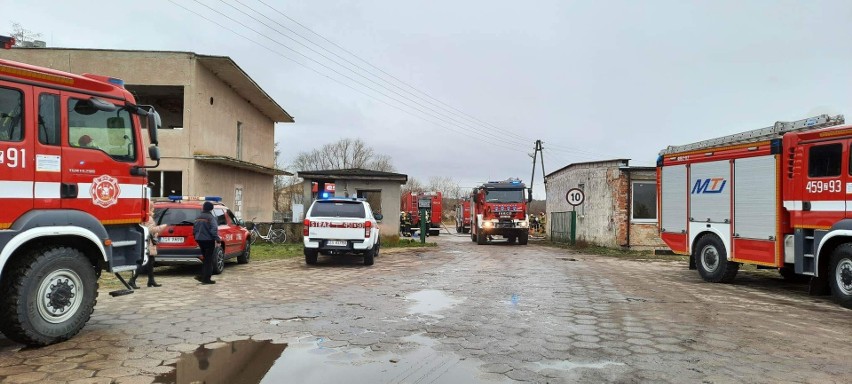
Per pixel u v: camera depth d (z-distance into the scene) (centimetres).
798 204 962
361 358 512
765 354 537
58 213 563
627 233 2108
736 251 1098
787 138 990
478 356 522
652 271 1373
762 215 1044
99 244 597
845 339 605
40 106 562
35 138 553
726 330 648
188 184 1842
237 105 2344
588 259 1728
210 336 595
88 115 611
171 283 1026
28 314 532
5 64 535
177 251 1098
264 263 1432
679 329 651
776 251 1009
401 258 1661
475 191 2867
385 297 876
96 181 610
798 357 527
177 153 1839
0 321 530
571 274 1264
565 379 452
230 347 550
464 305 809
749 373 473
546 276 1211
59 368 474
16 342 559
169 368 476
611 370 479
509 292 950
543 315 735
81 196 593
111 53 1828
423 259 1633
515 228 2523
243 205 2447
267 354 524
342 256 1664
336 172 2341
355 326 652
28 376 450
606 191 2214
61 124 579
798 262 959
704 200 1193
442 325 662
